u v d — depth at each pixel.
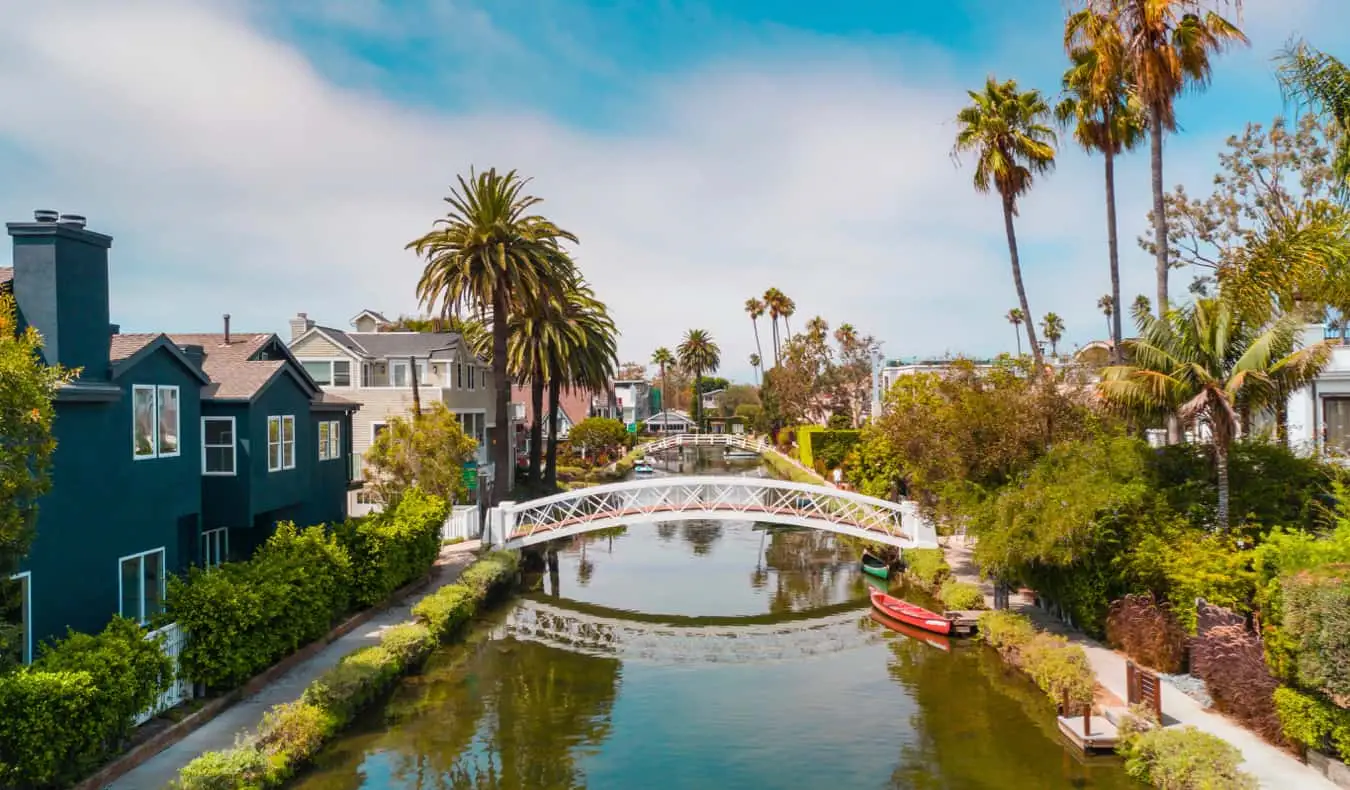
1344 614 13.09
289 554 22.22
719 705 20.97
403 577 28.91
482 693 21.81
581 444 81.38
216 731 16.61
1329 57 19.91
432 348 51.94
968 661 24.31
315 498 31.38
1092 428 25.55
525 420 82.56
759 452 109.94
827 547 46.06
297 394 27.92
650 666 24.53
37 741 12.26
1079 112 31.98
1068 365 29.84
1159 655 19.83
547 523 41.75
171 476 21.03
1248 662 16.22
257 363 26.34
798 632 28.62
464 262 40.78
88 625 17.91
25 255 17.31
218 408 24.45
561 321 52.19
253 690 19.08
